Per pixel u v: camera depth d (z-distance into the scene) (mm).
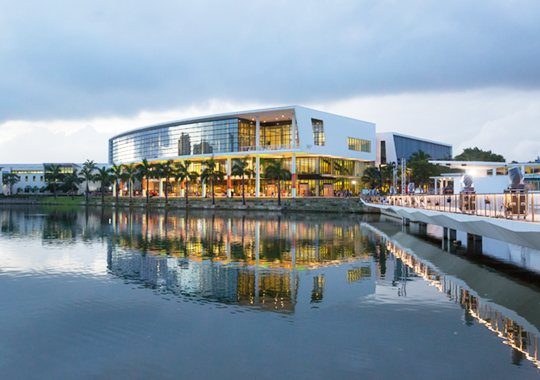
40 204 126062
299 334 13375
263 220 57906
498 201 20406
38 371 11023
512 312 15688
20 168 152500
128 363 11414
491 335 13375
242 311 15664
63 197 136250
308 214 71812
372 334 13414
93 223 52625
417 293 18344
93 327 13984
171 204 95062
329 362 11398
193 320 14656
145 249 30422
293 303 16719
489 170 54281
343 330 13727
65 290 18562
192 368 11109
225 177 98938
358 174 103875
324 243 33969
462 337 13180
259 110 86750
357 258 27047
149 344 12609
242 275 21734
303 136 85250
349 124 96938
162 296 17625
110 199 115812
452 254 28781
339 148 93375
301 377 10586
